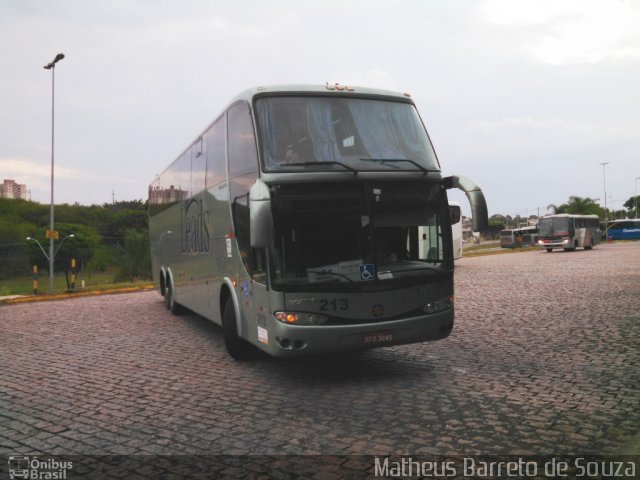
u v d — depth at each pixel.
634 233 72.38
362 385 6.80
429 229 7.15
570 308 12.38
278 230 6.56
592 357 7.75
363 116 7.36
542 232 45.34
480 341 9.16
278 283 6.50
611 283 17.38
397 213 6.95
